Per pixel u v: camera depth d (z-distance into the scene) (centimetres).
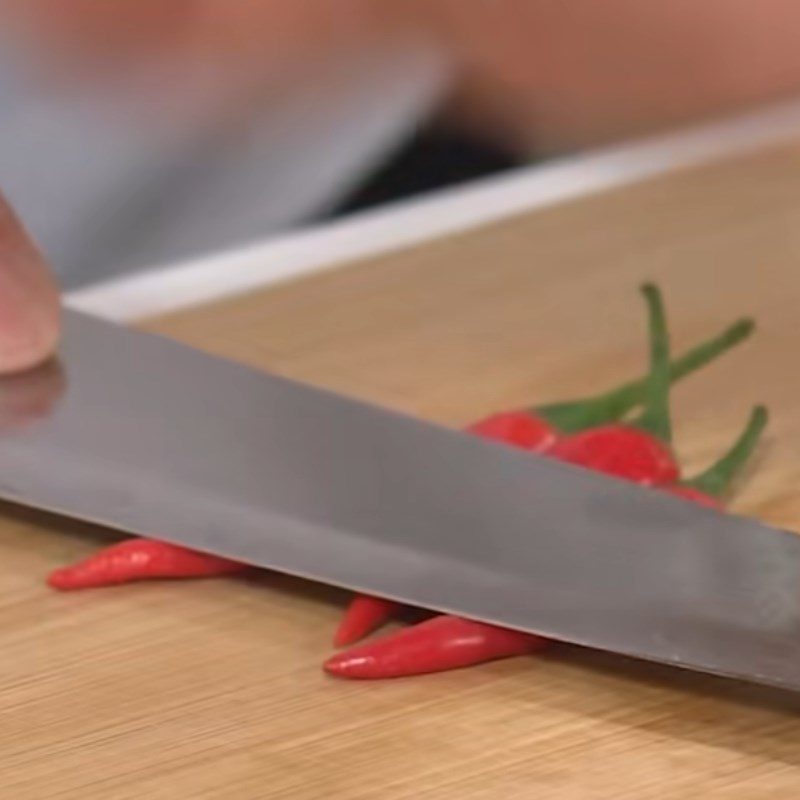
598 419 57
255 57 88
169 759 50
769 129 72
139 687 52
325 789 49
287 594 54
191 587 54
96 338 58
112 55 88
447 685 51
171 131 83
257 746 50
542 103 91
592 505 53
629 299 64
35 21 90
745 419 58
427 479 54
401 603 52
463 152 88
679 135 72
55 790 50
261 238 74
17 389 56
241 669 52
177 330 63
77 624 53
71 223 78
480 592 51
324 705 51
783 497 56
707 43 90
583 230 67
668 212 68
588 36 91
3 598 54
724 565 51
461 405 60
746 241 66
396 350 62
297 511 53
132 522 53
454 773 49
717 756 49
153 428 55
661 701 51
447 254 66
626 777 49
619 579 51
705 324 63
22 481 54
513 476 54
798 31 89
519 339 62
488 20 92
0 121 83
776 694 50
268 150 82
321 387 59
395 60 88
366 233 67
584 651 52
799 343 61
